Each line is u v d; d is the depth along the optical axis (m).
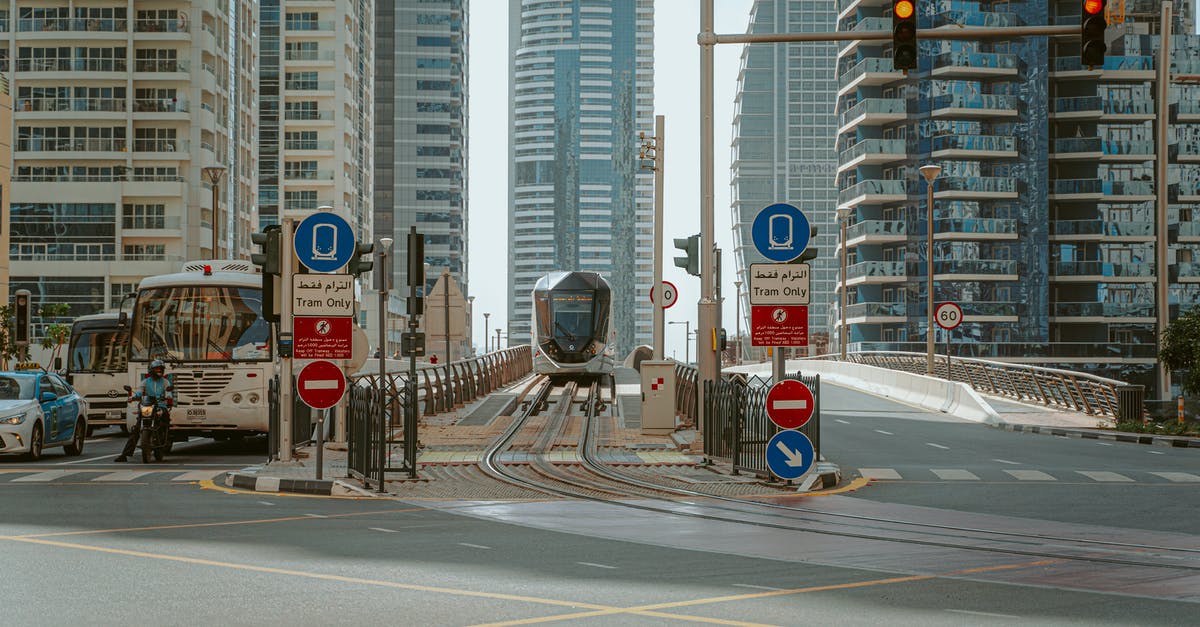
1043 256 96.19
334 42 134.38
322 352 18.88
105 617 8.58
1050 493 19.36
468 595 9.59
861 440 31.25
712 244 25.30
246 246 113.19
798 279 18.41
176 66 98.44
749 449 20.83
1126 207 99.50
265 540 12.99
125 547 12.34
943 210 96.19
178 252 97.50
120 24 97.50
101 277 96.38
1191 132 99.94
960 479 21.62
